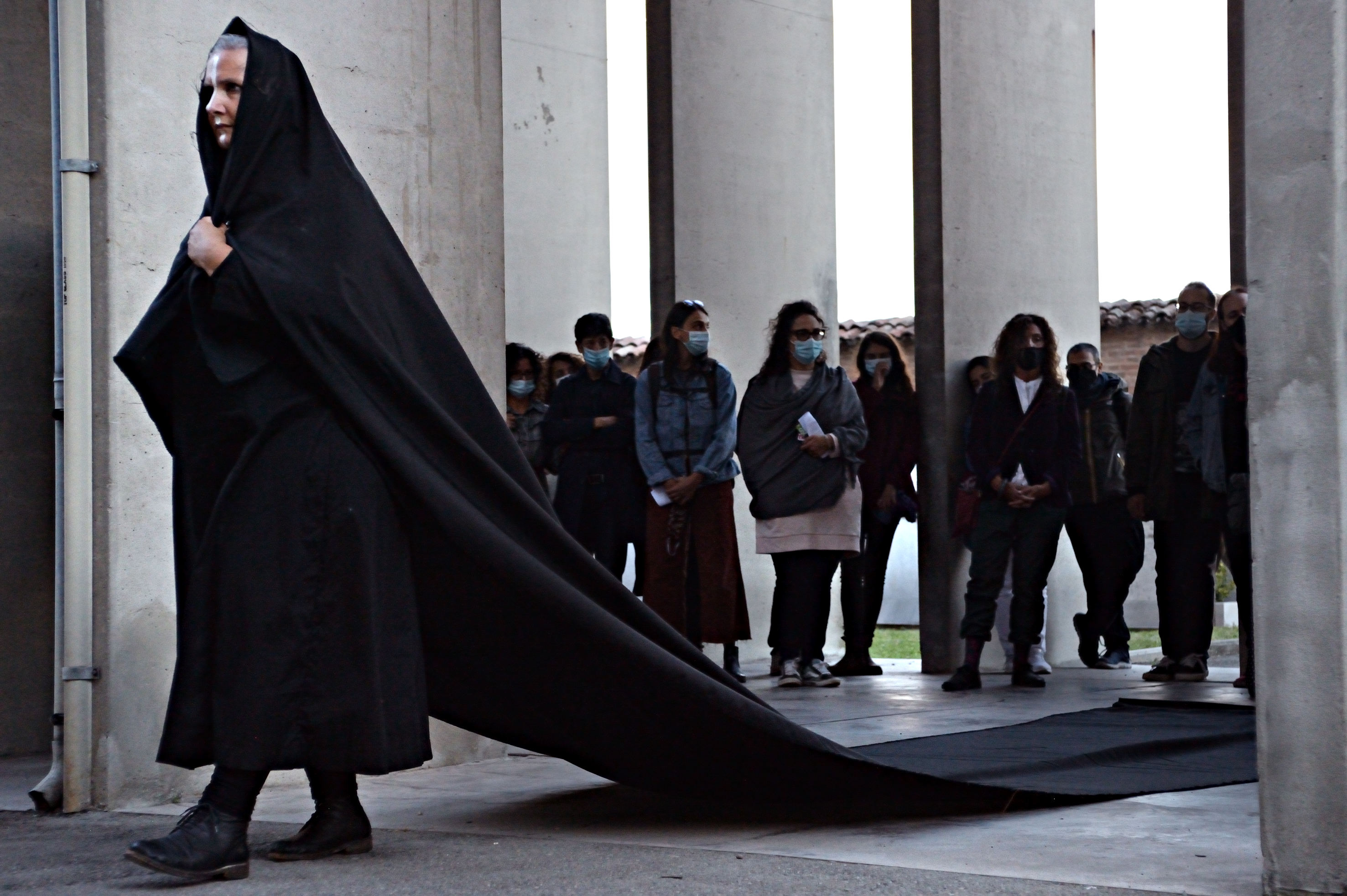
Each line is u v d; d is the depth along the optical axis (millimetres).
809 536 8859
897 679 9664
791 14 11734
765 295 11492
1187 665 9227
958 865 3572
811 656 8992
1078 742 5793
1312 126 3004
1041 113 10711
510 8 14102
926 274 10117
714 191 11172
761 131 11500
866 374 10367
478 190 5918
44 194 6422
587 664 3910
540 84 14312
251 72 3658
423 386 3830
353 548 3490
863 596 10180
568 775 5344
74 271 4707
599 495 8680
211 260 3537
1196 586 9133
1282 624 3059
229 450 3656
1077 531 10312
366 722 3449
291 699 3422
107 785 4684
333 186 3703
